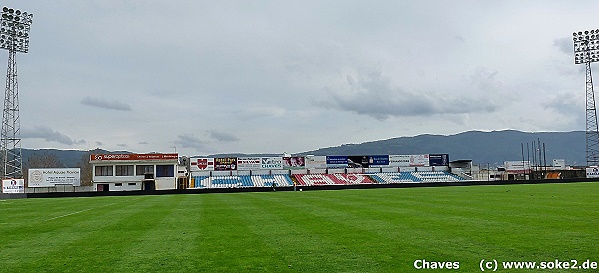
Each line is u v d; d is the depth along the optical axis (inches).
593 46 3459.6
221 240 599.2
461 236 581.9
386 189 2512.3
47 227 809.5
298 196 1845.5
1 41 2733.8
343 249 511.2
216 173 3698.3
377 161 3905.0
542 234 582.9
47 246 584.4
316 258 466.6
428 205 1135.6
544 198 1330.0
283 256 481.4
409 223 735.7
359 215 901.2
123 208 1312.7
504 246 504.7
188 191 2716.5
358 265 431.8
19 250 557.9
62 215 1092.5
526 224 687.1
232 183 3614.7
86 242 611.8
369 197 1611.7
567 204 1076.5
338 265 433.4
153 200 1829.5
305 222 793.6
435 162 4001.0
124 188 3198.8
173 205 1412.4
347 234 625.6
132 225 811.4
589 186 2283.5
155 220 898.1
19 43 2800.2
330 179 3777.1
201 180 3619.6
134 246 566.6
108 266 453.7
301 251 505.7
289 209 1111.6
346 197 1653.5
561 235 572.1
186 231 702.5
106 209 1286.9
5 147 2819.9
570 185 2492.6
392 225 713.6
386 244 536.1
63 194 2566.4
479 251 480.7
